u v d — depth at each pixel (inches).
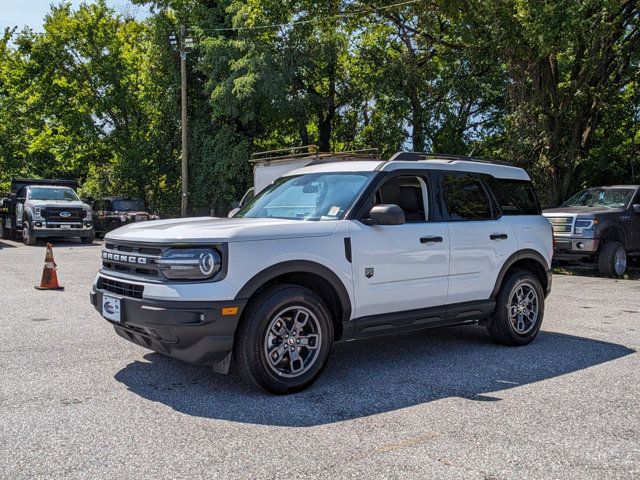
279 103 983.0
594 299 400.2
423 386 199.2
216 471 133.6
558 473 134.3
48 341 256.1
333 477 131.3
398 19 954.1
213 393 189.3
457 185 244.7
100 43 1267.2
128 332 197.6
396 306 216.4
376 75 1041.5
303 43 997.2
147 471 133.3
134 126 1364.4
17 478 129.0
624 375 213.9
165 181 1314.0
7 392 187.8
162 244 181.6
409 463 138.9
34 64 1240.8
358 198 212.4
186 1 1165.1
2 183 1396.4
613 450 147.3
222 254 178.9
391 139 1046.4
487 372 216.8
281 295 185.6
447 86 1024.9
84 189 1481.3
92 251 728.3
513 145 740.0
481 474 133.4
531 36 629.3
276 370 185.8
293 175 252.1
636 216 544.1
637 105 826.2
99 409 173.5
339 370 218.5
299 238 192.7
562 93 768.3
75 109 1280.8
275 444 149.3
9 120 1288.1
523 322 260.7
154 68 1240.8
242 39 1007.0
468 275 237.8
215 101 1027.9
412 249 218.5
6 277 467.8
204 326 175.6
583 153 784.9
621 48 754.2
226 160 1079.6
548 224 277.7
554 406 179.6
